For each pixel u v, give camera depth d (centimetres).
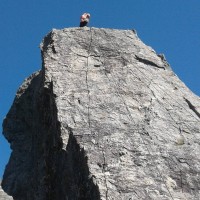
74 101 1794
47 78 1925
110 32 2214
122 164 1518
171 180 1509
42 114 1980
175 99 1895
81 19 2286
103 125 1683
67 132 1681
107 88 1881
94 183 1445
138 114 1769
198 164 1578
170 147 1633
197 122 1789
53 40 2114
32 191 2031
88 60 2027
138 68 2025
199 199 1473
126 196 1420
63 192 1645
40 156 2002
